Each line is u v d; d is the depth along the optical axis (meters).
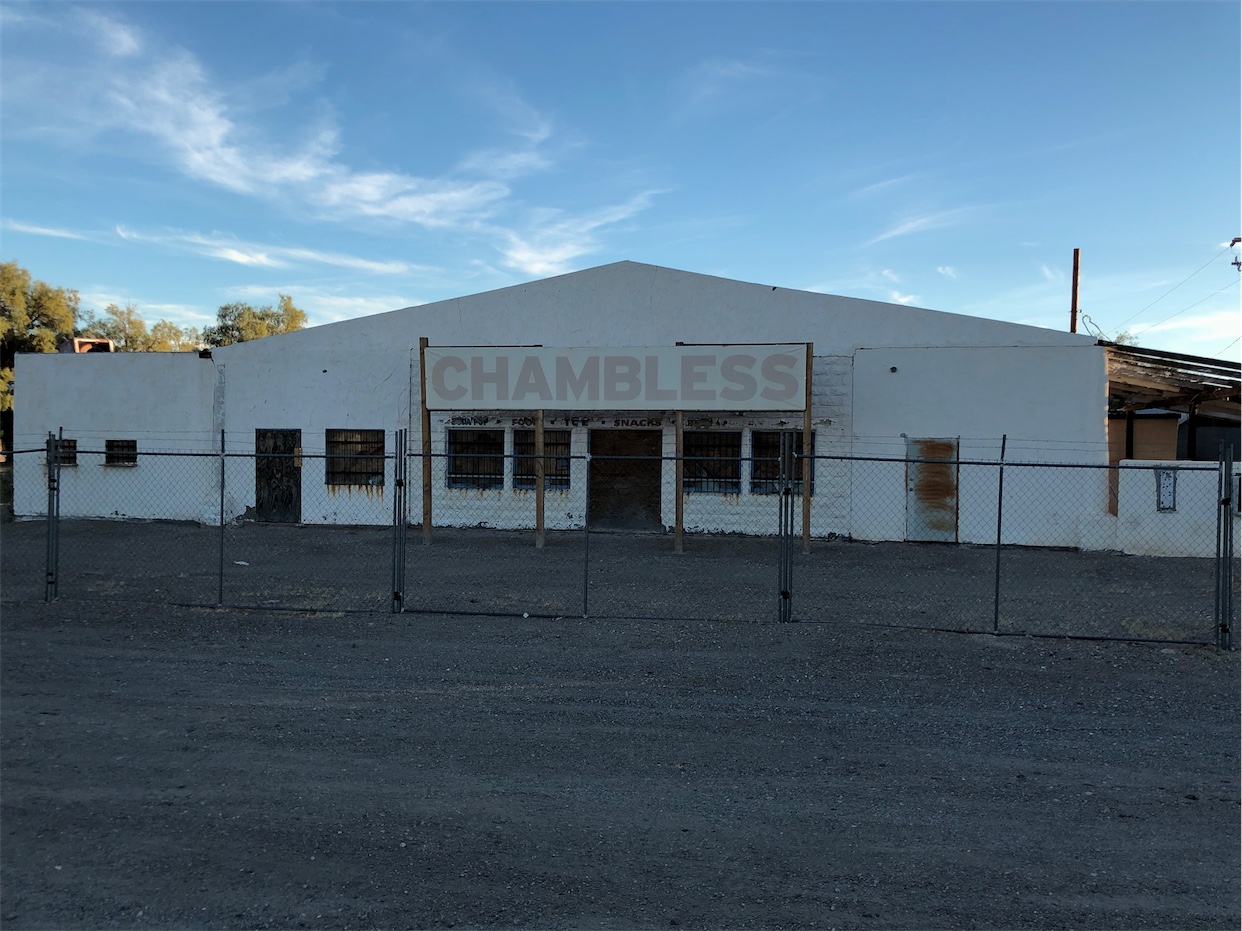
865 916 4.05
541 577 13.12
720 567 14.30
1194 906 4.17
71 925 3.88
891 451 17.36
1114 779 5.68
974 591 12.15
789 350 16.20
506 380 17.08
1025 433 16.75
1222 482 8.90
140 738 6.20
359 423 19.59
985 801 5.34
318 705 6.98
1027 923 4.01
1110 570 14.11
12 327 43.22
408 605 10.78
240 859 4.49
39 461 20.73
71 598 10.98
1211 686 7.65
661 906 4.11
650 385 16.56
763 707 7.06
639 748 6.16
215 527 19.47
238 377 20.09
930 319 17.22
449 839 4.75
